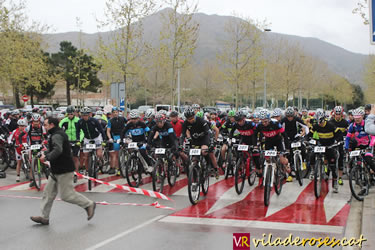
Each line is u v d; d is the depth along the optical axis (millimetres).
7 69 25797
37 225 6262
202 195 8672
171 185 9664
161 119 9305
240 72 32625
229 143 10492
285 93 48906
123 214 6957
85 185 9906
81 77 40938
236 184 8617
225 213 7047
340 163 9539
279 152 8578
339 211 7164
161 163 9047
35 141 10117
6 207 7590
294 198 8320
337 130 8742
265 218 6691
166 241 5391
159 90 48469
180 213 7047
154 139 10781
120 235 5676
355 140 9828
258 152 9250
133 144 9500
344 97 81688
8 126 13984
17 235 5711
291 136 10258
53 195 6379
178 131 10352
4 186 10008
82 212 7133
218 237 5582
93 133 10336
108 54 21094
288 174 10391
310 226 6195
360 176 8219
